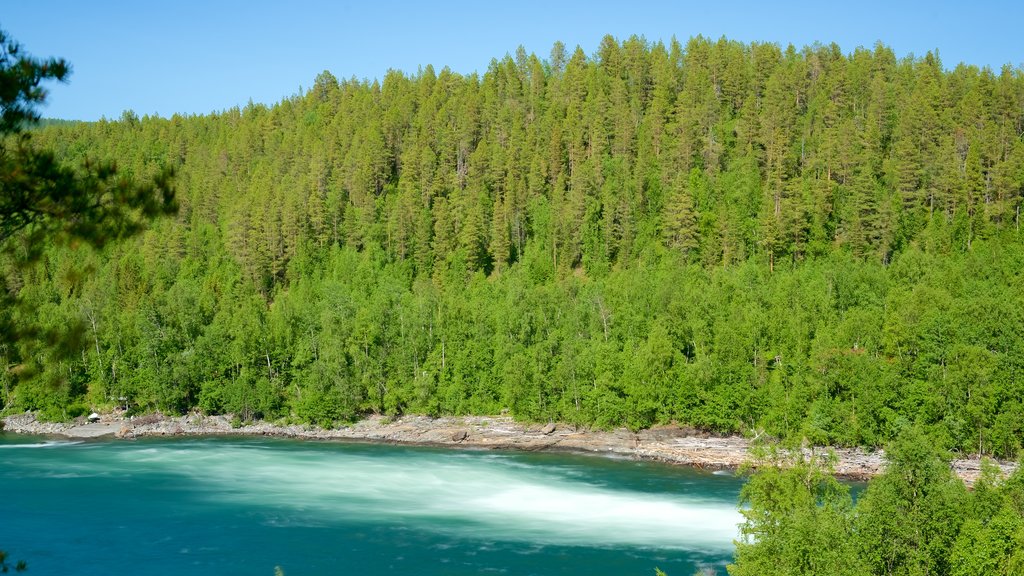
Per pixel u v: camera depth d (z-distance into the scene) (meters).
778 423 94.81
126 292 142.88
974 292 109.25
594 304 121.00
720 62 195.00
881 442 89.81
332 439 106.94
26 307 18.56
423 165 170.38
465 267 150.50
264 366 119.88
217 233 175.38
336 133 195.62
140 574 53.34
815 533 36.47
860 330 101.81
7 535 61.41
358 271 150.50
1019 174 146.62
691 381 100.69
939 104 171.75
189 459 91.62
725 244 141.00
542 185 164.88
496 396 113.25
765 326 105.12
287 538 61.19
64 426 111.62
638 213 153.25
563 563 55.59
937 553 33.53
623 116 172.25
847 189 149.75
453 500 73.19
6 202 15.91
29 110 15.84
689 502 72.00
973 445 86.94
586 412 104.12
